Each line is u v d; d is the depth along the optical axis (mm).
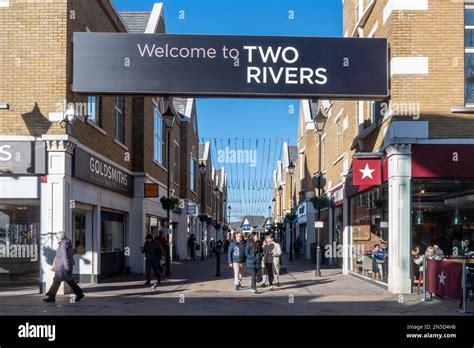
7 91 13273
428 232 13781
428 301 12414
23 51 13367
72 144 13320
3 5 13422
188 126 33938
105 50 13180
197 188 40844
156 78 13172
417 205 13836
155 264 16266
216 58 13258
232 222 77938
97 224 16203
